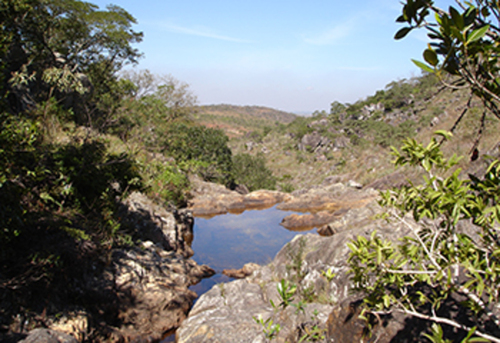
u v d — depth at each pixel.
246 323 5.52
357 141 77.00
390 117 84.25
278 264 8.33
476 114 11.28
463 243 1.56
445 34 1.11
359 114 98.94
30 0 7.44
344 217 11.41
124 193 8.64
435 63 1.17
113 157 8.49
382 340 2.56
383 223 6.56
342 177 28.61
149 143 21.17
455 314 2.23
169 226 11.89
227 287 7.14
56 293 5.24
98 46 25.81
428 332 2.27
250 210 22.06
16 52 11.20
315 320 4.49
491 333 1.96
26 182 5.58
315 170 68.12
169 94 29.59
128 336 5.94
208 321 5.86
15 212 4.84
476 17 1.16
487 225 1.53
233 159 40.78
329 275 3.03
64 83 7.95
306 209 21.34
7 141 4.50
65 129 8.62
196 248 13.64
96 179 7.62
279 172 77.31
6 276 4.63
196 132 31.98
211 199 21.92
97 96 20.02
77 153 7.30
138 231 10.07
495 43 1.14
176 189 18.80
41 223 5.65
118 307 6.30
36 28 12.17
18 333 4.20
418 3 1.16
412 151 1.61
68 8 20.86
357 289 2.12
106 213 7.53
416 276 1.79
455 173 1.44
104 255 6.91
